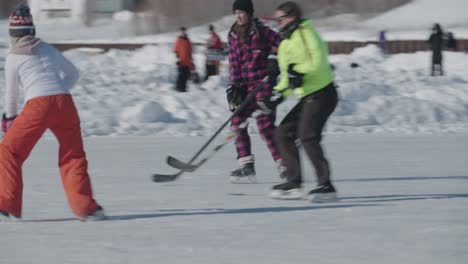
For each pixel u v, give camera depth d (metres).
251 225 14.70
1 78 58.09
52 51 15.19
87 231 14.16
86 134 34.03
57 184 20.73
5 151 14.96
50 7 158.62
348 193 19.09
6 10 166.25
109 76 65.56
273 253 12.14
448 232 13.70
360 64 76.12
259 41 20.48
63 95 14.98
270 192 18.34
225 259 11.73
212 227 14.52
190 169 19.72
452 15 133.88
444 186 20.22
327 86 17.44
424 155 27.44
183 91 55.72
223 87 57.59
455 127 37.50
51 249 12.53
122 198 18.39
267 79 19.09
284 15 17.33
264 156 27.41
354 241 13.01
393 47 90.81
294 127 17.97
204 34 129.88
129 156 27.27
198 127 36.41
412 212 15.98
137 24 142.38
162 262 11.55
